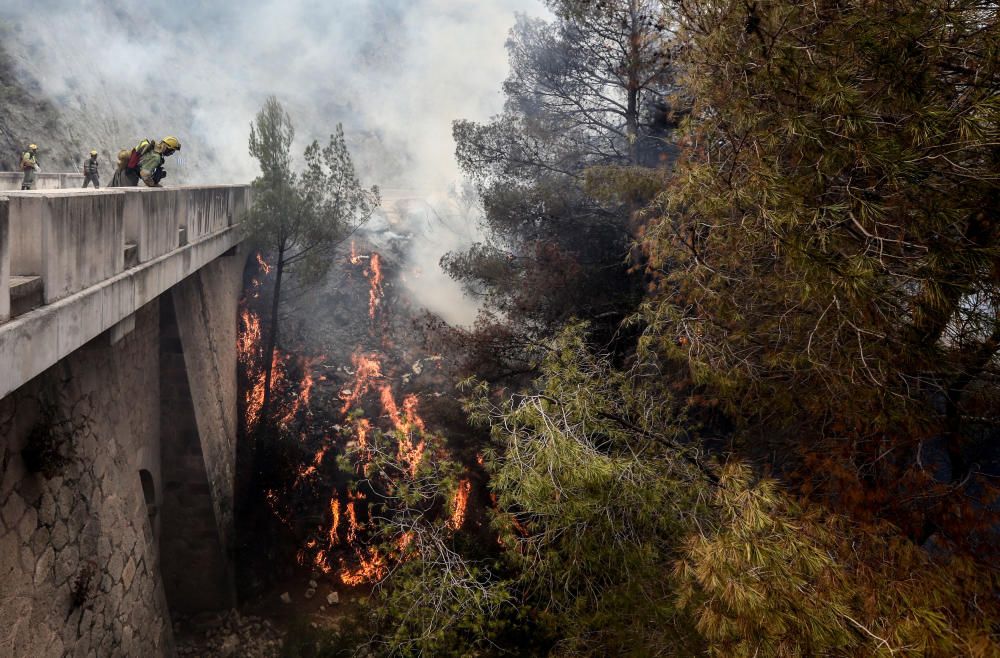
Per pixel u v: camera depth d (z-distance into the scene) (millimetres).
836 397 5441
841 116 4637
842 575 4145
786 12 5039
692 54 5918
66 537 6324
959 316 4977
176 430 11281
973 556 4758
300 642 11758
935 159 4660
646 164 13789
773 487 4605
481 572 6957
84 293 5340
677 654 5180
